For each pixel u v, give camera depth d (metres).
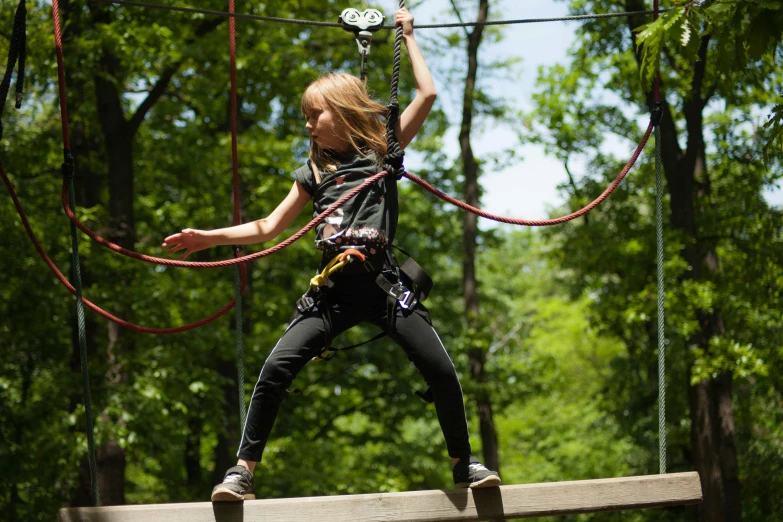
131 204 12.87
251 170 15.97
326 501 3.53
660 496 4.01
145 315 13.09
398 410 20.62
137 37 11.47
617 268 15.02
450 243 21.78
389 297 3.57
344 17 4.26
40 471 12.41
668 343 14.54
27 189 12.98
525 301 35.09
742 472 16.52
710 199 15.19
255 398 3.51
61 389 12.16
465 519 3.67
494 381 18.36
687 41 5.09
